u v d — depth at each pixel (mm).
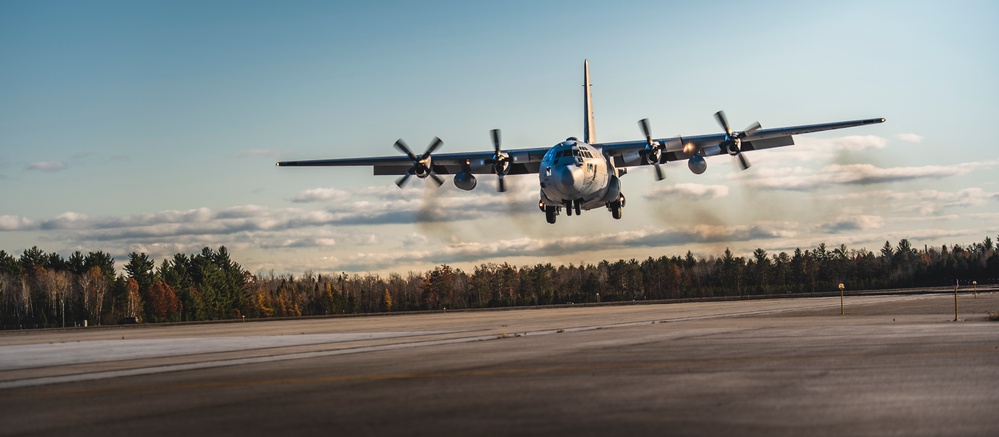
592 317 46219
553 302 150750
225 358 23484
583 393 13875
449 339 29281
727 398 12969
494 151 46594
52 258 149000
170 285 144375
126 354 27000
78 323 127312
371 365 19797
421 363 19906
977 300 54000
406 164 48656
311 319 78000
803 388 13828
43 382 18203
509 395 13891
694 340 24562
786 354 19297
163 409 13539
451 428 11094
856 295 84875
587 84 52125
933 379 14555
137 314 135625
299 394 14852
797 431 10391
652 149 43969
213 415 12773
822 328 28297
